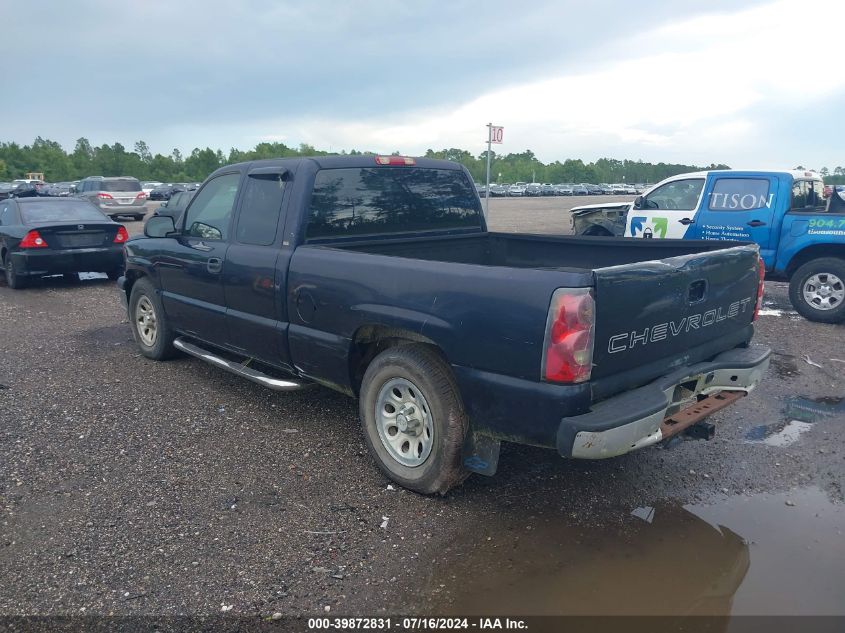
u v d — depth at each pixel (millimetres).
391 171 4988
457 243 5500
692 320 3658
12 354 6773
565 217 30562
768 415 5059
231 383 5812
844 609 2836
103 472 4105
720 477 4047
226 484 3961
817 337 7441
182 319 5766
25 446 4473
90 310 9117
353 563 3182
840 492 3865
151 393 5547
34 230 10461
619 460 4281
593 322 3014
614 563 3172
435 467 3641
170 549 3283
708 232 9023
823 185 9516
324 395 5523
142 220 26797
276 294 4492
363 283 3869
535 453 4391
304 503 3742
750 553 3256
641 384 3393
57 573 3088
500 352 3219
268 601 2902
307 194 4457
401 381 3773
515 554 3248
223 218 5145
